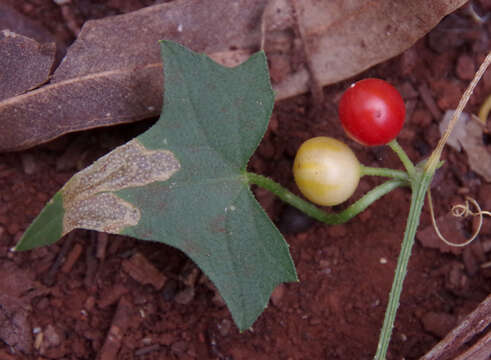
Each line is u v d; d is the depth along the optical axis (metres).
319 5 0.11
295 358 0.11
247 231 0.10
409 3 0.11
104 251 0.11
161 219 0.10
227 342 0.11
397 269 0.10
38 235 0.09
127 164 0.10
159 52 0.11
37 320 0.11
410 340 0.11
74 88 0.11
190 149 0.10
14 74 0.11
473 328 0.10
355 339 0.11
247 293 0.10
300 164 0.10
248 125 0.10
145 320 0.11
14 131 0.11
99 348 0.11
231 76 0.10
